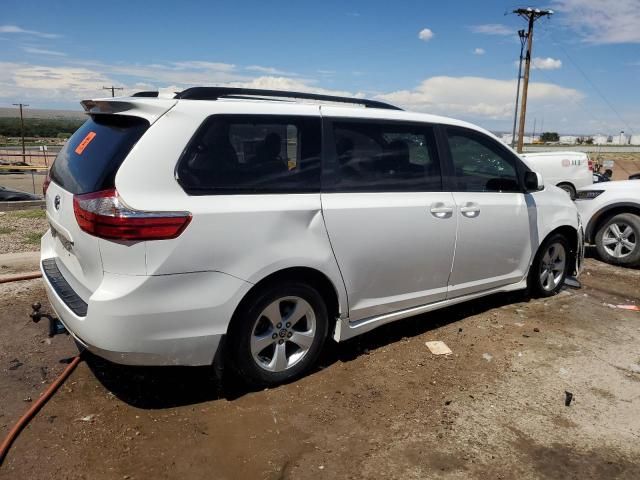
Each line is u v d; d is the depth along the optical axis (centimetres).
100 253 286
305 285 349
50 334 405
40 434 295
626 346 444
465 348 429
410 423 319
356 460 283
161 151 296
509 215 480
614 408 345
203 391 347
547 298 563
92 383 353
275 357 349
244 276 315
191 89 324
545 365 403
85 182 301
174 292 295
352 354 411
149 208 286
